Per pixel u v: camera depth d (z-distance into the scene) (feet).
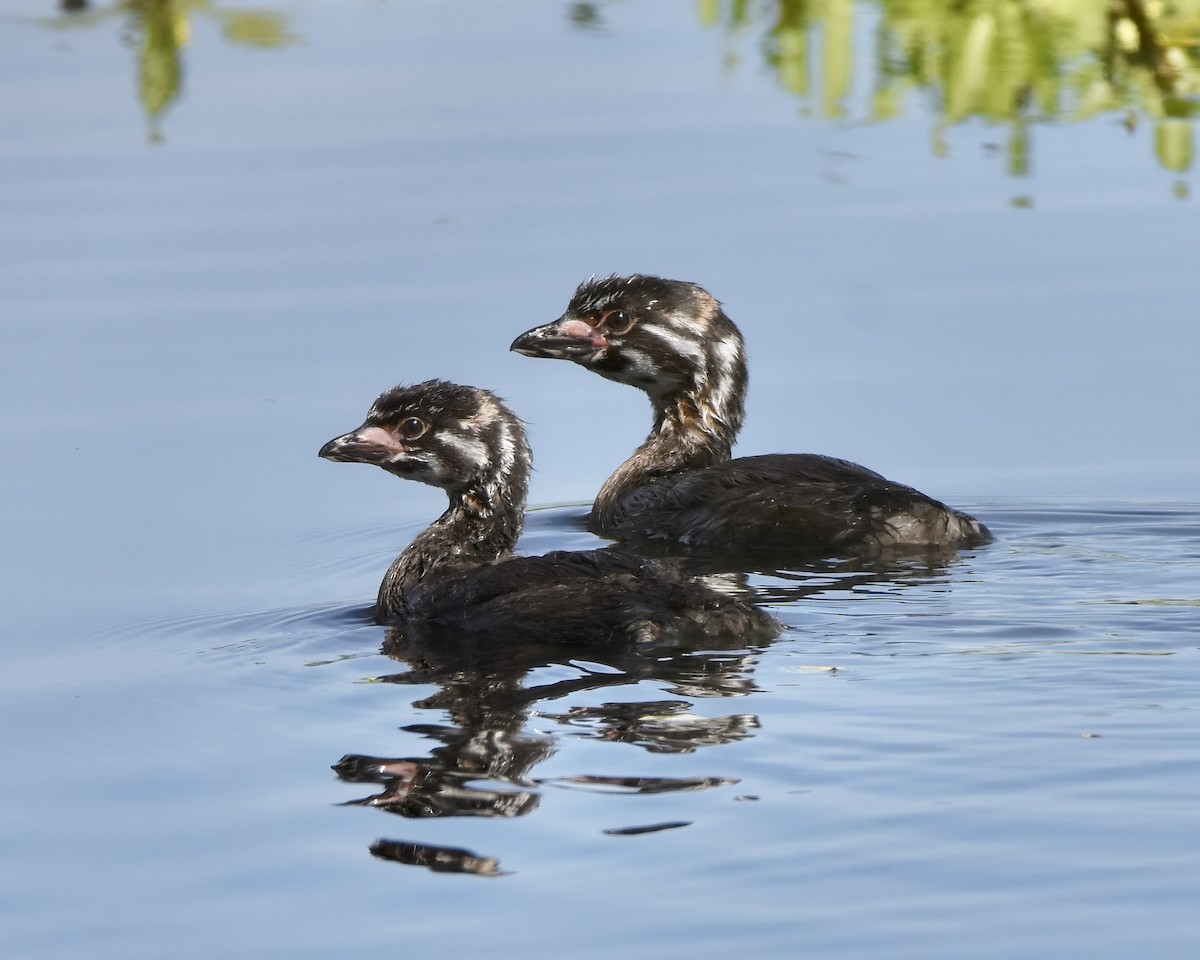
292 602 59.16
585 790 41.24
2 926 36.78
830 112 98.37
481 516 61.41
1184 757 42.16
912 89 100.27
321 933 35.99
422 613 56.13
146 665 52.29
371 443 61.31
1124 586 56.95
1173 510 65.62
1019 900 35.96
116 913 37.17
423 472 61.31
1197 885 36.35
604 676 48.93
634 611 52.21
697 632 51.49
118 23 113.50
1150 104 97.45
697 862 37.78
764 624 52.29
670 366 73.10
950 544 62.54
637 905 36.35
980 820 39.17
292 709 47.60
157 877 38.55
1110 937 34.63
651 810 40.14
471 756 43.62
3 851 39.93
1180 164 90.89
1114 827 38.75
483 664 50.55
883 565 60.44
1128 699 46.01
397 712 46.96
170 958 35.37
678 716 45.47
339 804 41.42
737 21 110.52
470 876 37.78
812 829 38.99
